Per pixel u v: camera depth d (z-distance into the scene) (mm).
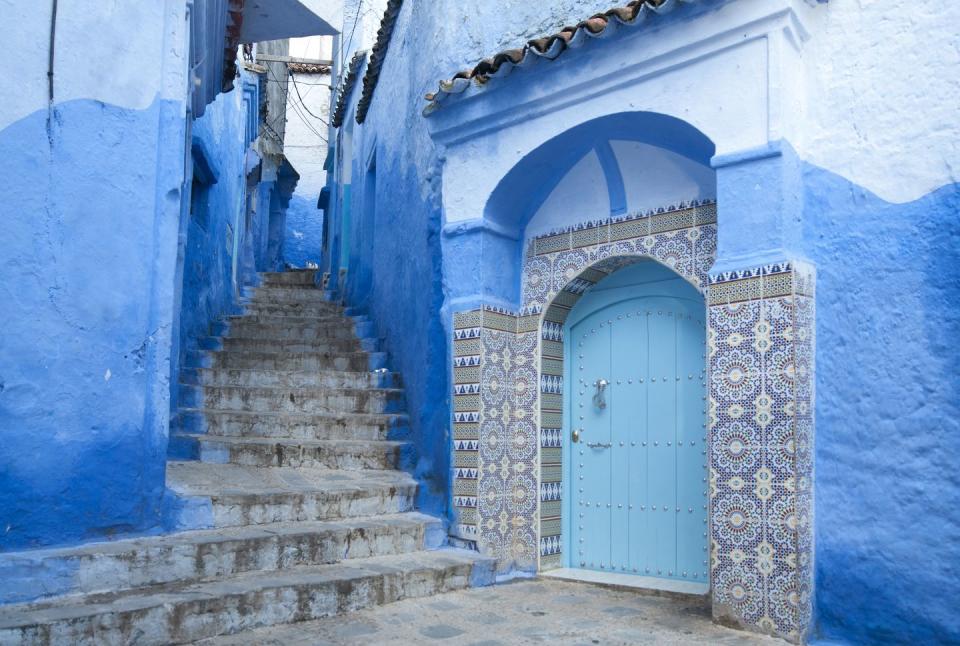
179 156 4797
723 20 4375
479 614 4457
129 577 4094
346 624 4191
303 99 21906
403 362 7312
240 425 6727
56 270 4188
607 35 4793
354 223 12102
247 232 15031
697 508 5105
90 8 4387
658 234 5141
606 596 4922
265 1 6418
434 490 5852
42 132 4172
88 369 4285
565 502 5738
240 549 4508
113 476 4363
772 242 4152
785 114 4191
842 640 3941
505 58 5168
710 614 4480
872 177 4055
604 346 5691
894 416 3873
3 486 3939
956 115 3801
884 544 3852
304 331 9336
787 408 4012
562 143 5328
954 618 3613
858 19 4180
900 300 3904
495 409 5594
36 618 3461
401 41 8047
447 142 5906
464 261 5742
